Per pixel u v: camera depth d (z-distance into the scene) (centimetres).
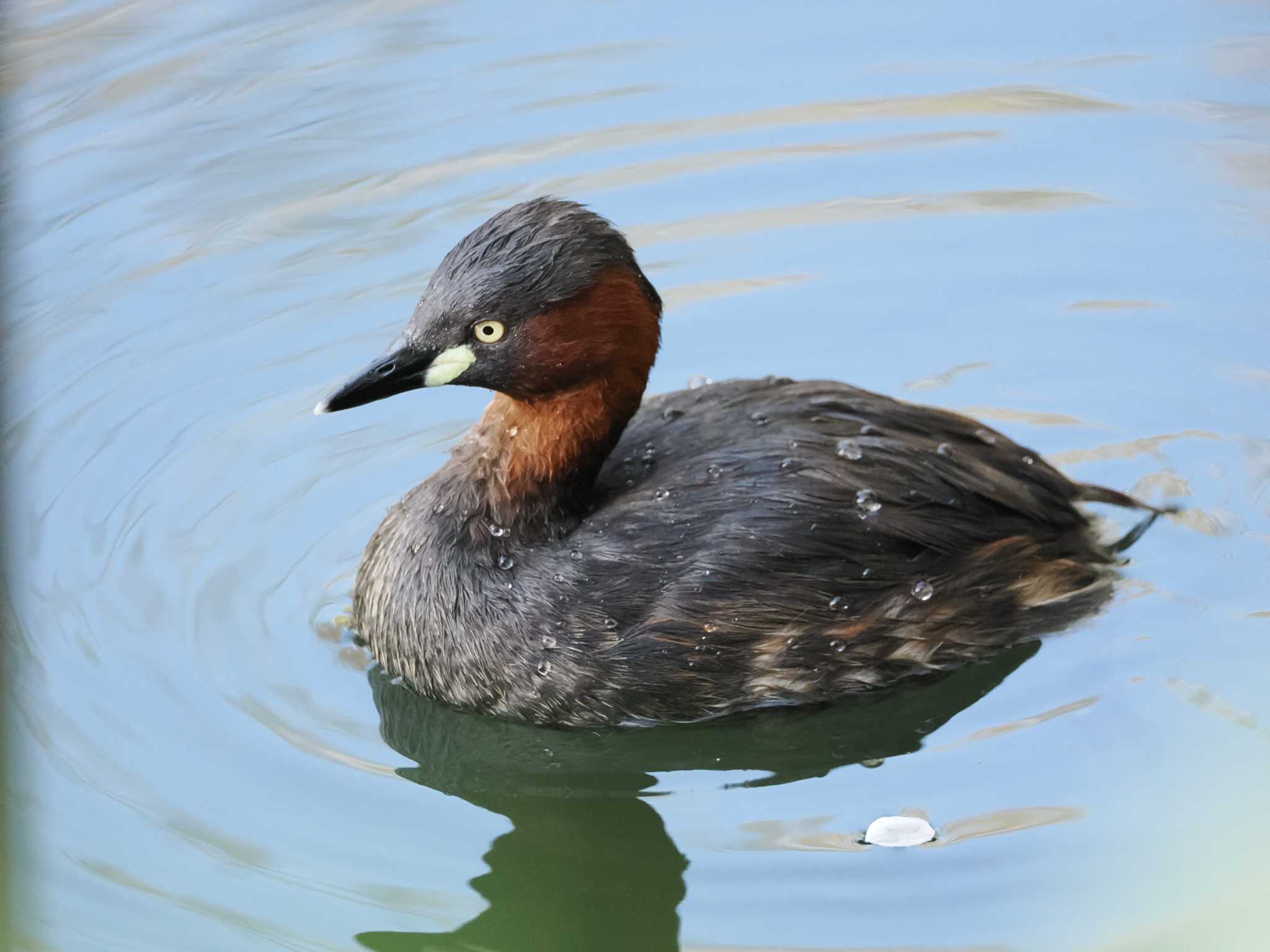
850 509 1047
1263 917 725
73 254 1446
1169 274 1431
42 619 1123
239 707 1060
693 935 882
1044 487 1113
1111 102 1628
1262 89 1630
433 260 1450
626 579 1035
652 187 1545
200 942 882
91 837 952
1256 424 1278
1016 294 1426
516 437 1061
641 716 1041
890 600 1042
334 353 1370
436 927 902
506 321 1030
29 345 1359
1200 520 1170
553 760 1045
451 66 1697
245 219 1495
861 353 1376
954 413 1134
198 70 1658
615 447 1088
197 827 966
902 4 1802
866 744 1035
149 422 1307
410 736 1052
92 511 1223
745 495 1050
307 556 1192
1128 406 1307
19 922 856
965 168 1562
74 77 1630
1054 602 1088
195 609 1138
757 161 1574
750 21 1777
